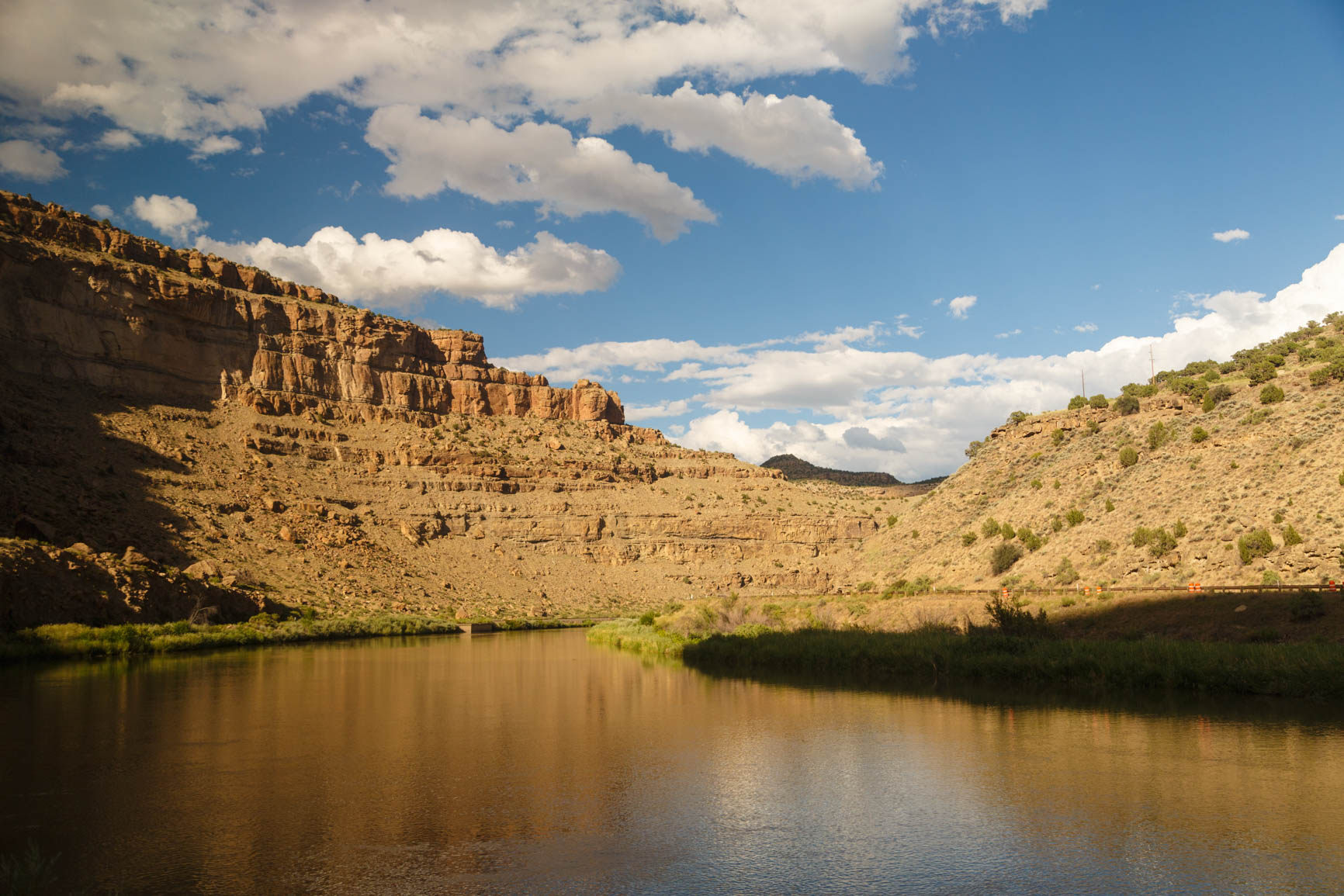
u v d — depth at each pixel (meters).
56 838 13.01
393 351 164.38
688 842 12.76
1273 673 29.73
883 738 21.80
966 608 56.28
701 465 187.00
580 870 11.47
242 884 10.88
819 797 15.51
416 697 31.25
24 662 48.50
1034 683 34.47
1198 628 41.34
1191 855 11.95
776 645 46.53
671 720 25.20
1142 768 17.77
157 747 20.80
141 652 56.75
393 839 12.90
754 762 18.77
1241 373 89.81
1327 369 70.69
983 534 80.69
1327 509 51.34
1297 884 10.76
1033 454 96.12
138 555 76.69
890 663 39.88
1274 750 19.61
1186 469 68.62
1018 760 18.67
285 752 20.05
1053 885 10.78
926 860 11.85
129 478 102.56
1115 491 72.75
